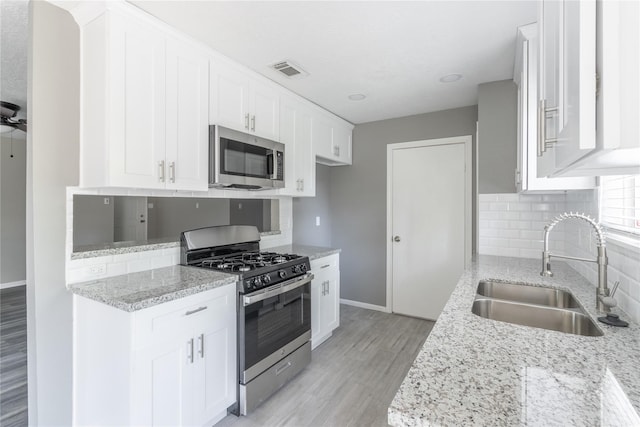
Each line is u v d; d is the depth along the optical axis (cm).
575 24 55
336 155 369
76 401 171
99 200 500
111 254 186
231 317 189
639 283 112
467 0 163
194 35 197
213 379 178
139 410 142
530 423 59
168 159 187
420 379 75
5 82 279
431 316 358
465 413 62
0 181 459
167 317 154
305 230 386
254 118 247
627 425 58
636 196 130
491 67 239
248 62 233
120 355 145
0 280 457
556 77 78
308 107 315
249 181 234
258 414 196
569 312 129
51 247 164
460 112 341
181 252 221
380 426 186
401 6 169
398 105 332
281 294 223
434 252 357
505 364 82
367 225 399
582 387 71
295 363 236
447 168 349
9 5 167
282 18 180
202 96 207
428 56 223
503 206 258
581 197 196
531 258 248
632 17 45
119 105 165
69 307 170
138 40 173
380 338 308
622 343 95
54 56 165
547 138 89
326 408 202
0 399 204
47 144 163
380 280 390
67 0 162
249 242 270
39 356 160
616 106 46
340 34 196
